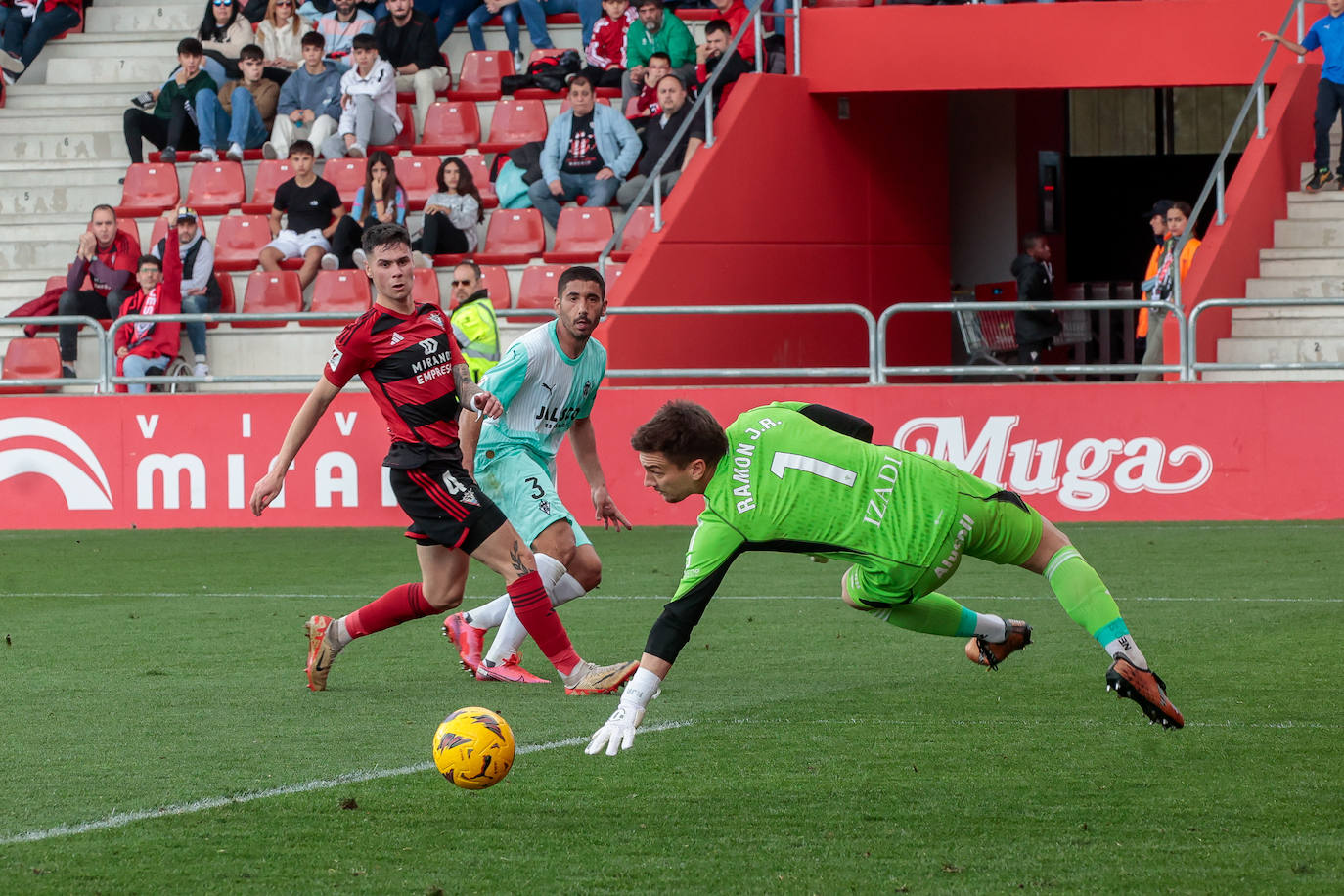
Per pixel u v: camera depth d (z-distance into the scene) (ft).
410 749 47.85
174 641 70.79
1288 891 33.17
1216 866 35.01
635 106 157.89
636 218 149.18
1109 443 113.91
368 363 55.11
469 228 147.64
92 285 145.18
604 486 62.28
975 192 189.67
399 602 57.36
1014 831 38.09
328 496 122.11
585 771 44.78
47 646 69.51
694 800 41.39
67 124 175.11
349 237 145.48
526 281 142.92
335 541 113.09
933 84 155.12
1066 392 114.21
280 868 35.65
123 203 161.99
